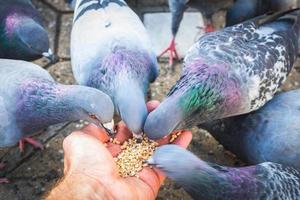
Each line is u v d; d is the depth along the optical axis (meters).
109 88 0.47
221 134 0.51
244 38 0.49
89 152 0.42
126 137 0.47
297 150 0.46
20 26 0.55
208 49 0.48
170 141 0.46
